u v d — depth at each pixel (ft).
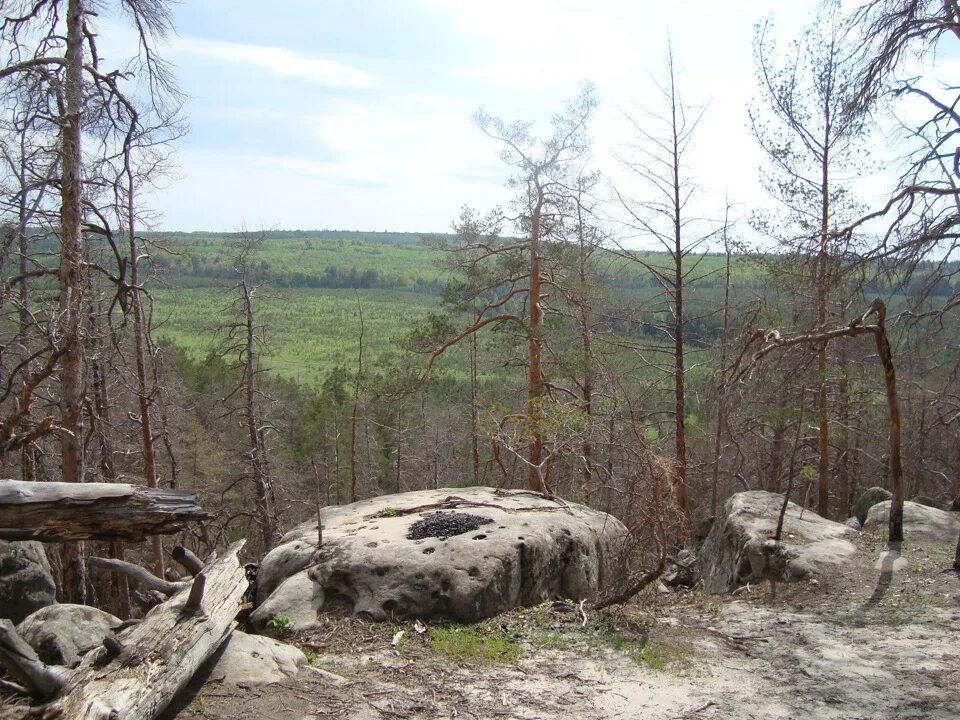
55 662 20.04
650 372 64.95
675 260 60.80
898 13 32.50
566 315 68.03
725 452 82.48
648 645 26.30
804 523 42.29
